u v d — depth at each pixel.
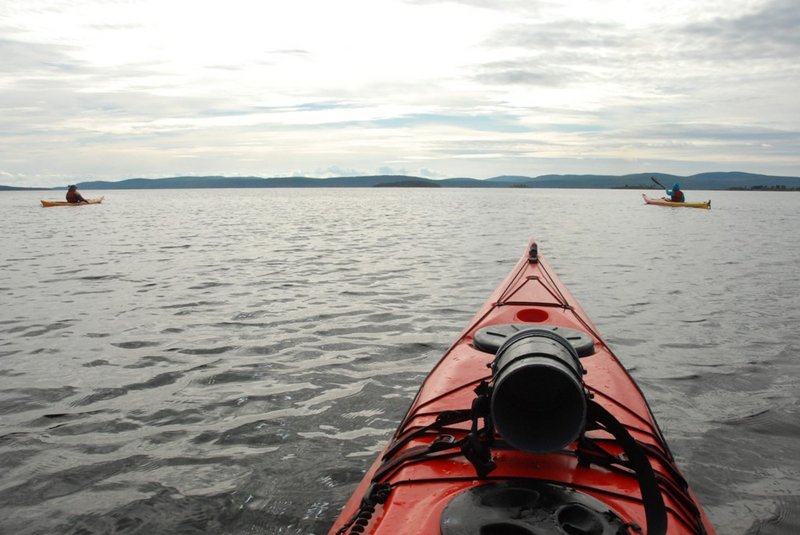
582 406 2.16
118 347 7.36
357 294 10.62
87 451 4.66
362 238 21.53
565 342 2.40
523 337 2.42
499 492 2.22
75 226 28.69
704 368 6.52
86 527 3.69
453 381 3.47
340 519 2.57
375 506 2.42
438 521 2.15
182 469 4.37
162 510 3.85
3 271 13.73
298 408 5.46
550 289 5.76
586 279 12.32
